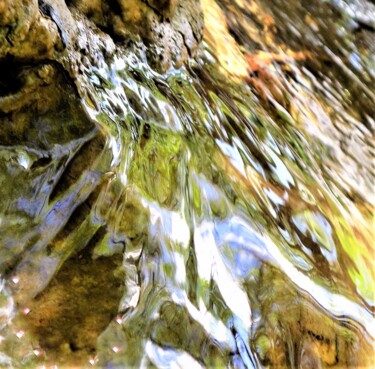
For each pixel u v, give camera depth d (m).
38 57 1.88
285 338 2.25
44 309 1.80
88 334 1.82
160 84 2.73
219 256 2.30
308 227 2.87
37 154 1.90
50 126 1.94
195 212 2.34
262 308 2.27
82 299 1.87
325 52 4.87
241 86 3.52
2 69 1.86
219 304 2.17
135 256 2.02
